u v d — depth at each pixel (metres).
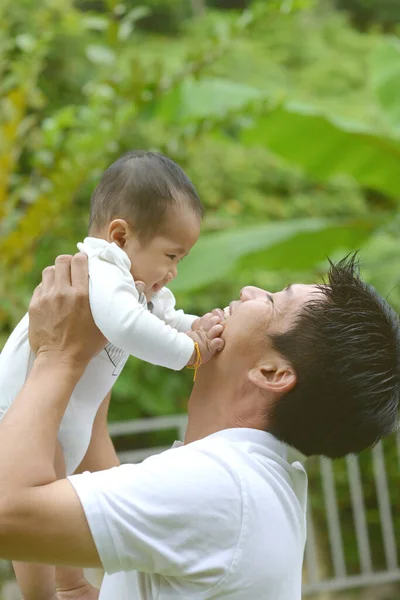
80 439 2.10
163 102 6.12
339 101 10.48
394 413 1.96
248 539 1.77
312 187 9.80
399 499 6.90
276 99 5.85
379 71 6.71
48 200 5.36
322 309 1.93
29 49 5.60
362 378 1.88
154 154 2.13
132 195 2.04
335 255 6.98
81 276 1.95
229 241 6.12
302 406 1.91
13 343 2.07
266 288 8.12
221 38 5.52
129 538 1.74
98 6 9.70
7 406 2.03
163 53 9.36
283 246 6.46
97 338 1.93
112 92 5.52
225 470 1.80
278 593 1.83
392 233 6.88
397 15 13.24
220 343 2.00
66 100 7.69
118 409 7.30
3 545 1.74
